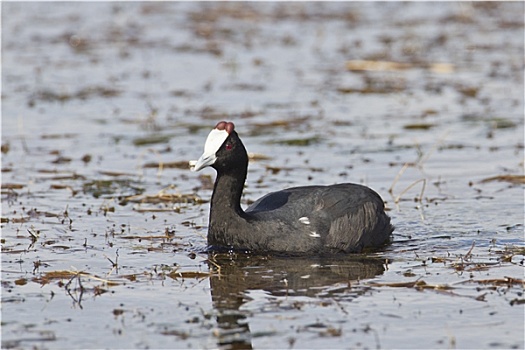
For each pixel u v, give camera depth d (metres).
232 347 10.15
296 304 11.36
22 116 22.98
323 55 30.02
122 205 16.23
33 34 33.78
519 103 23.77
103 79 26.92
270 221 13.39
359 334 10.42
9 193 16.86
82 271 12.62
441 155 19.45
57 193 16.97
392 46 31.14
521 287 11.83
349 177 18.02
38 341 10.34
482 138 20.72
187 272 12.52
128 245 13.91
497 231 14.50
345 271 12.66
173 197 16.61
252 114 22.92
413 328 10.58
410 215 15.51
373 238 13.95
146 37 33.28
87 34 33.78
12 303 11.48
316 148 20.17
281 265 12.94
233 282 12.21
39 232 14.56
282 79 26.88
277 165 18.89
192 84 26.38
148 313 11.13
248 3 40.09
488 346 10.10
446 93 25.08
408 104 24.02
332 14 37.28
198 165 13.09
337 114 23.08
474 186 17.22
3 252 13.53
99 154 19.78
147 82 26.64
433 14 37.09
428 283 12.05
